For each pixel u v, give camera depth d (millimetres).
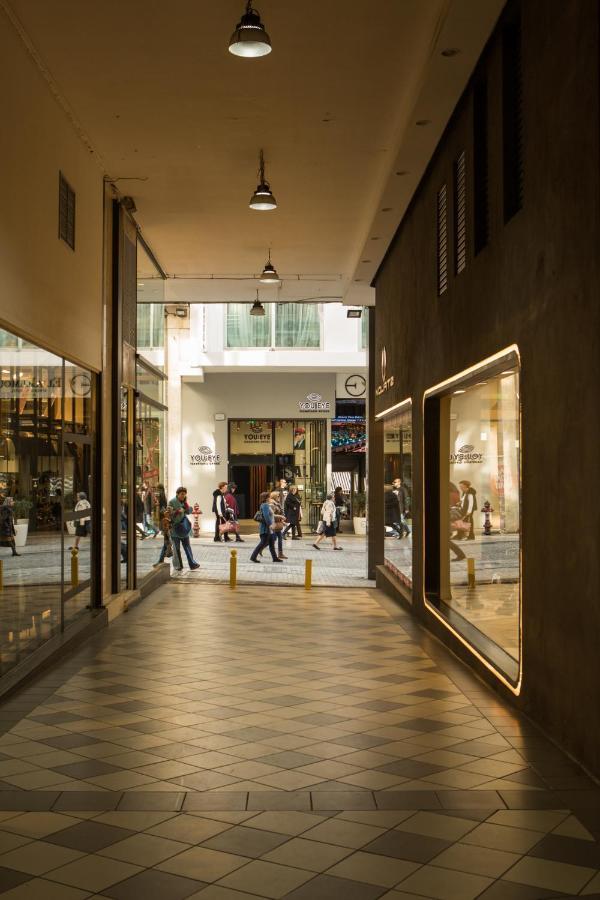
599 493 5516
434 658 10023
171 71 9242
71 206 10711
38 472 9680
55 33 8391
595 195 5531
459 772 5941
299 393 33469
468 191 9234
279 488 30375
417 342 12531
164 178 12633
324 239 15914
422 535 12430
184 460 33219
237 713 7562
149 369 17250
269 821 5078
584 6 5691
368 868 4457
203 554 24859
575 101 5879
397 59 8961
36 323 9141
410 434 13555
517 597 8031
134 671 9297
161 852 4648
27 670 8750
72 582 11320
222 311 31766
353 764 6145
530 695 7219
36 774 5930
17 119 8414
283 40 8555
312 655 10227
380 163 11969
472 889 4227
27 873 4402
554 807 5281
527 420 7113
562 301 6195
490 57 8273
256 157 11797
